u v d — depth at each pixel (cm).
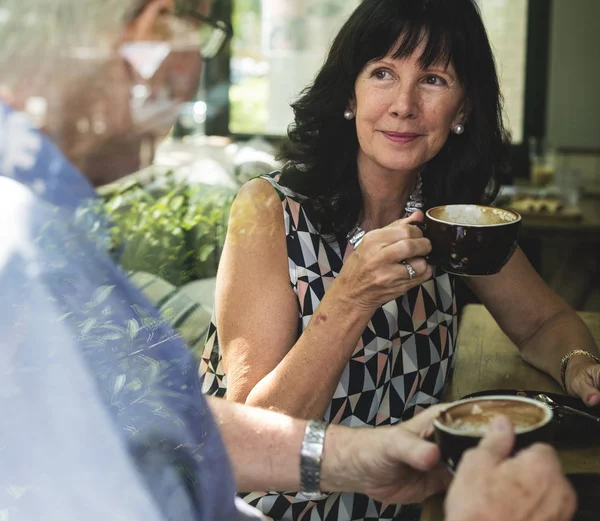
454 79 146
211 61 83
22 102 74
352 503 137
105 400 83
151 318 90
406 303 152
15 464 79
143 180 86
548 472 75
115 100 76
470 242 116
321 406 129
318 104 150
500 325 173
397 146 145
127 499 83
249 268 140
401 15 141
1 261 78
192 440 94
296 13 280
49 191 80
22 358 79
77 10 72
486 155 161
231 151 137
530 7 520
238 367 136
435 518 97
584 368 147
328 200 147
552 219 359
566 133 544
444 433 82
